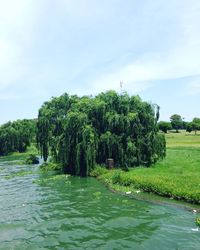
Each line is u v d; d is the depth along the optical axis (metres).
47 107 62.06
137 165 46.16
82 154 45.84
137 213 25.52
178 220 23.28
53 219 25.34
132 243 19.73
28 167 64.94
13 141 108.75
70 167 48.56
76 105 51.41
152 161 46.53
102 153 47.38
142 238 20.44
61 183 40.91
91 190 35.25
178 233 20.88
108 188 35.56
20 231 22.89
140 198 29.91
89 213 26.34
